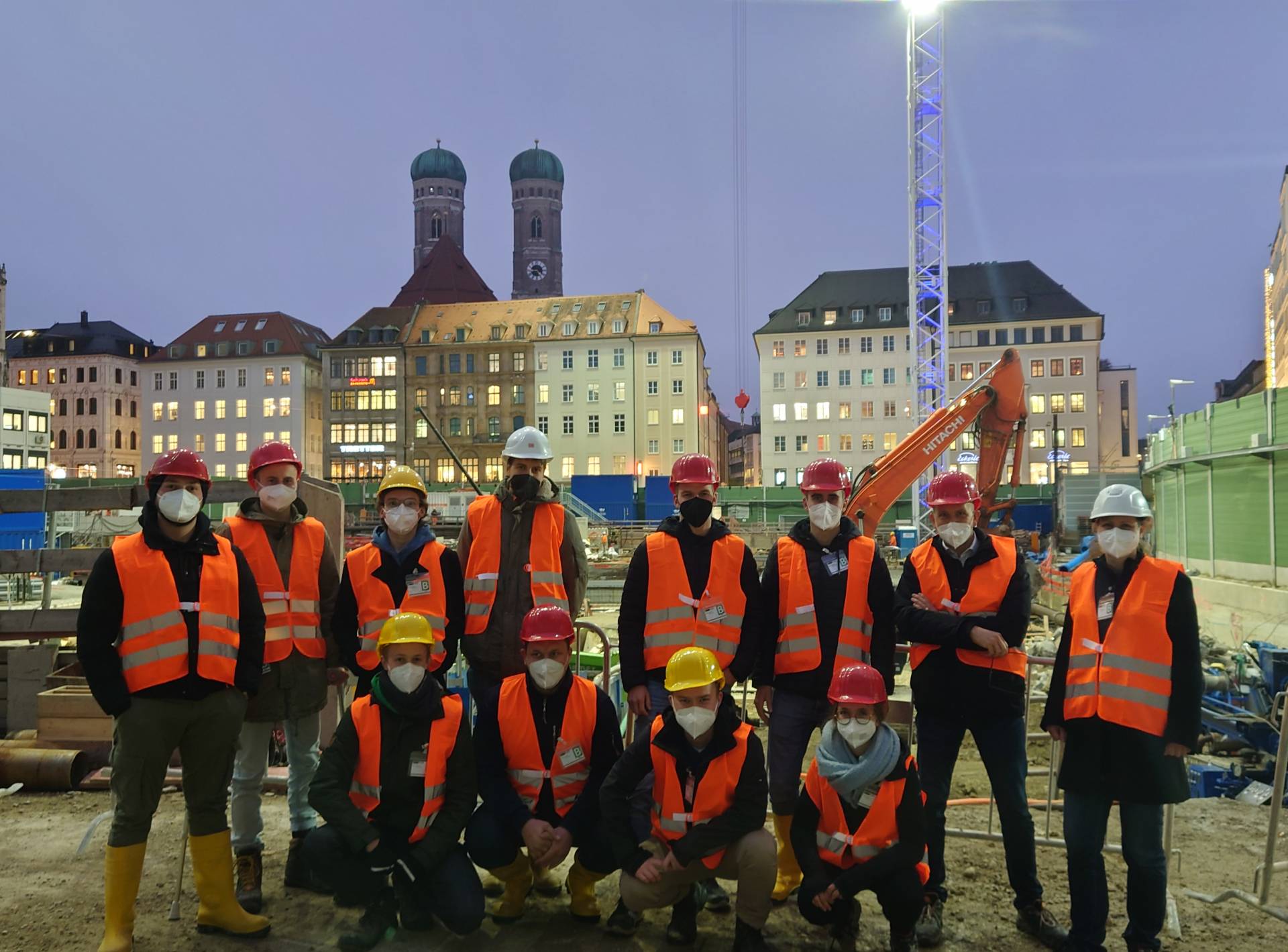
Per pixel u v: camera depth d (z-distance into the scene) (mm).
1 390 52250
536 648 4520
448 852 4383
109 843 4152
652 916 4703
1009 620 4484
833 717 4254
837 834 4129
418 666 4344
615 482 54906
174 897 4785
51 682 7402
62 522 24578
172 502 4188
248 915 4387
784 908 4789
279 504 4961
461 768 4434
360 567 5031
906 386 69875
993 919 4590
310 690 5031
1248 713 7598
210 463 78188
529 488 5152
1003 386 16609
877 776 4012
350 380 74000
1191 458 21766
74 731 6914
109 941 4074
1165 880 4051
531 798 4609
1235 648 13219
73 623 7113
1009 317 70875
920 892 4047
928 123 38750
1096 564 4402
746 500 58000
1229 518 20281
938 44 38875
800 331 71500
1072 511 39531
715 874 4285
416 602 4957
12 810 6070
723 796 4184
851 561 4820
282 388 77875
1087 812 4156
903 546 31438
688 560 4906
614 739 4711
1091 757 4145
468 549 5262
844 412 70688
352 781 4406
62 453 86188
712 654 4258
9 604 21797
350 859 4285
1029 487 52188
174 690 4156
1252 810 6387
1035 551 30438
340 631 5039
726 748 4195
